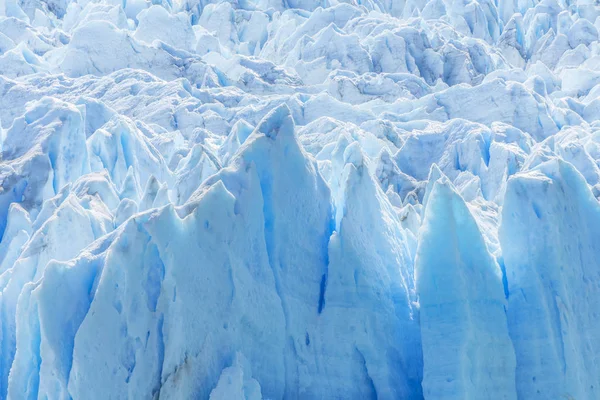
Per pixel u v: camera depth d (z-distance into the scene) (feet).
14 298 118.21
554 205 108.17
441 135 236.43
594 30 370.12
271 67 315.58
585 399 103.04
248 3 397.80
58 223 122.52
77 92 279.90
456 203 106.01
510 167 209.46
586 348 106.42
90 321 93.30
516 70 303.07
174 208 96.32
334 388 101.60
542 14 393.09
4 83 275.80
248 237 101.14
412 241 119.75
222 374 93.56
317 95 267.18
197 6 389.19
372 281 106.32
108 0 378.32
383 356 103.30
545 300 104.78
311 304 105.19
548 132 257.75
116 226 126.82
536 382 103.09
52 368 95.14
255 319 98.58
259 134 106.83
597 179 169.68
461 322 102.01
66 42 350.23
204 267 96.02
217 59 321.73
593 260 111.75
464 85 279.69
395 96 295.89
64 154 172.24
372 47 332.19
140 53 305.73
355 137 221.66
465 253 106.22
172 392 91.04
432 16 407.23
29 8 390.01
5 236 152.35
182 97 274.16
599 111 273.54
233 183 102.22
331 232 111.34
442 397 100.22
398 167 227.61
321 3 405.80
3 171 165.99
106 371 92.43
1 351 115.75
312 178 109.91
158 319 92.89
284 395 99.81
